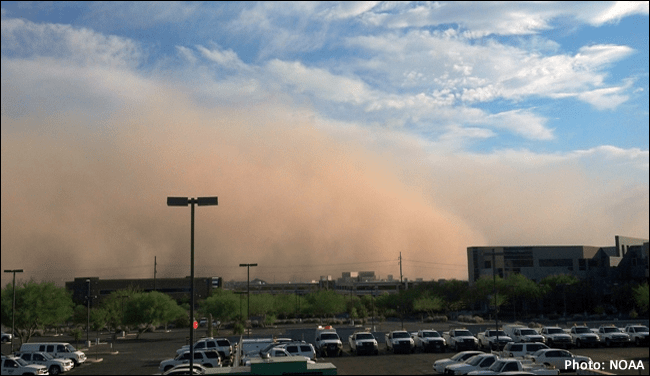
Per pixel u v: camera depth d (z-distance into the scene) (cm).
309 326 11062
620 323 9069
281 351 4241
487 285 12412
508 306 12481
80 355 5256
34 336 10494
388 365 4472
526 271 14025
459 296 12838
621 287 11788
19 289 7131
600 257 14312
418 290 13525
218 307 10544
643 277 12119
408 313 13500
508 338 5478
